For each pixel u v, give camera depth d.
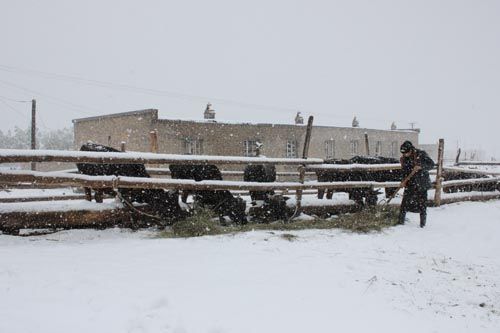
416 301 4.54
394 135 40.16
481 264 6.14
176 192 7.59
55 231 6.68
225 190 8.16
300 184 8.54
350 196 10.12
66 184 6.28
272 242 6.50
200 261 5.33
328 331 3.63
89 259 5.17
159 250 5.76
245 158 7.65
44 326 3.36
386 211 9.35
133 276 4.62
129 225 7.23
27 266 4.73
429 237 7.74
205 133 27.36
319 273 5.17
